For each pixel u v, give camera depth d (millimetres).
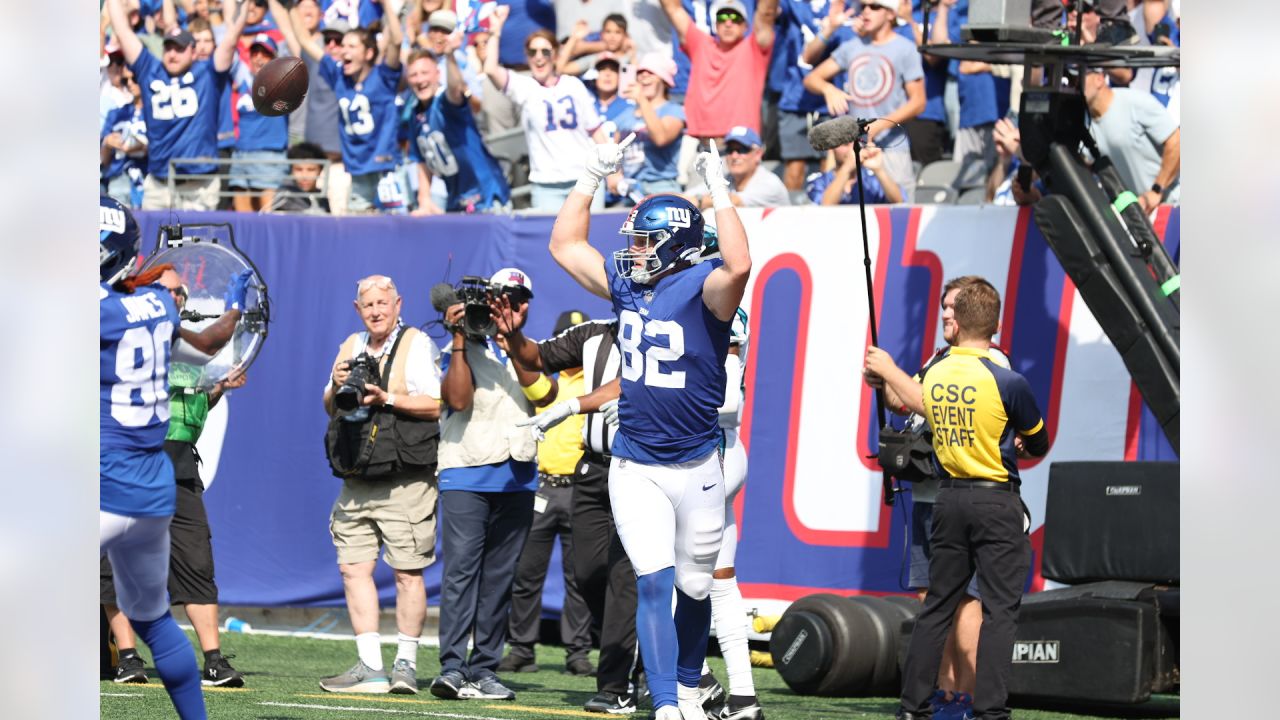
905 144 22500
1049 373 19938
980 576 14156
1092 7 19219
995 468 14148
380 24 27609
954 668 15359
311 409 23500
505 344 16156
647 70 24516
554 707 16344
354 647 22219
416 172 25906
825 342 21000
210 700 15984
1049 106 18922
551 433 19938
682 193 24375
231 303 16266
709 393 12609
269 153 27250
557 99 24562
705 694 15531
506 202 25578
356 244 23500
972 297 14430
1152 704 17359
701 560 12945
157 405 11477
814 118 24172
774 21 23812
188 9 28891
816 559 20781
